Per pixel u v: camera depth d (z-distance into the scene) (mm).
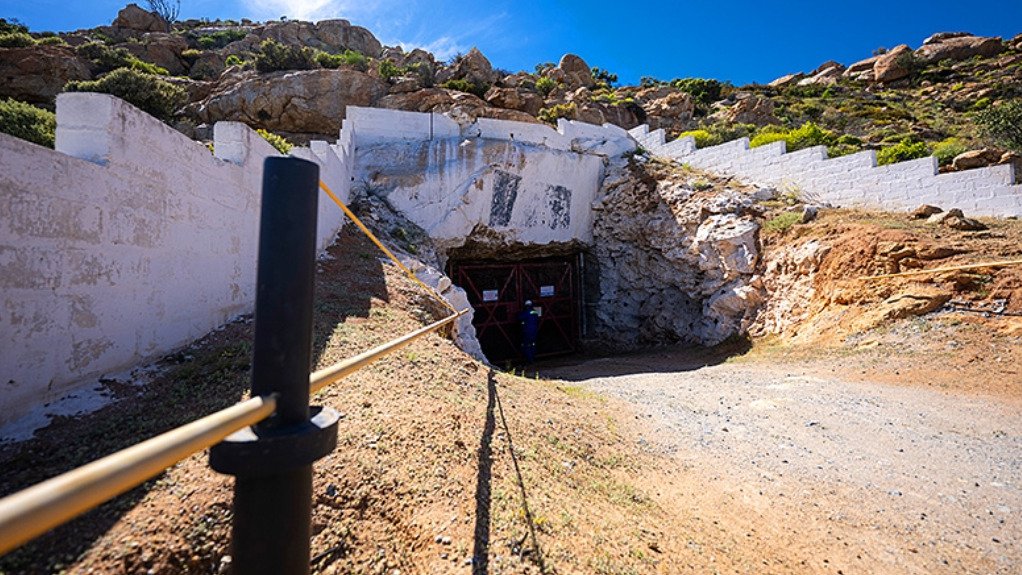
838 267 12055
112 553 2258
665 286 18781
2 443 3102
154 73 30453
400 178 16438
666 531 3887
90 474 777
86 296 3934
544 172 19078
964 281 9766
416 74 31406
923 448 5848
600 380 10391
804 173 16188
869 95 42469
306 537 1336
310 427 1324
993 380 7590
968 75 42438
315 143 11211
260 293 1329
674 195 18172
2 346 3182
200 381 4473
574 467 4734
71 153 4113
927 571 3752
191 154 5633
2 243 3160
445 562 2857
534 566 2961
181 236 5426
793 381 9016
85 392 3875
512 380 7676
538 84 36875
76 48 29969
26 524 638
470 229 17719
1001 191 12156
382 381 5234
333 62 31547
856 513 4512
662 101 38156
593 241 21688
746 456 5750
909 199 13781
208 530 2533
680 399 8289
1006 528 4258
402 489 3359
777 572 3588
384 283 10219
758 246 14773
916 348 9125
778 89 48344
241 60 37312
